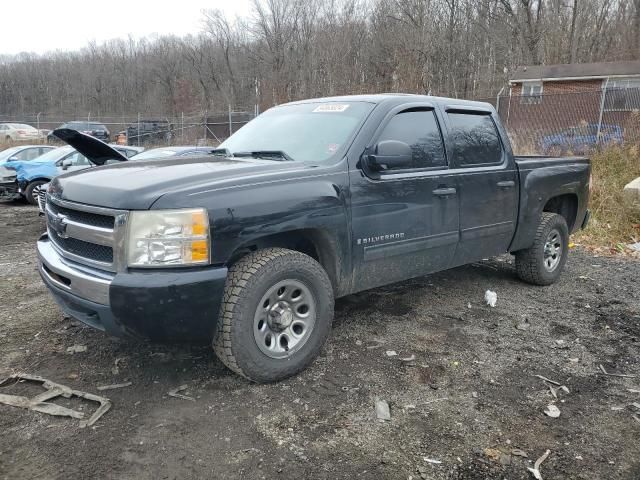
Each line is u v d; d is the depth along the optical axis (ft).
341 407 10.18
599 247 25.39
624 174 36.40
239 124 86.63
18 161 43.83
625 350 13.19
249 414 9.84
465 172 14.66
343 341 13.24
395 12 114.32
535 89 93.15
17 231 29.73
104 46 220.43
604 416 10.13
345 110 13.43
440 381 11.33
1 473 8.12
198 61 191.31
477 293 17.44
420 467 8.50
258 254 10.72
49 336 13.25
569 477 8.36
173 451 8.74
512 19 121.49
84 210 10.07
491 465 8.59
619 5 116.57
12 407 9.92
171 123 93.35
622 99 54.70
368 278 12.71
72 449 8.74
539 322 14.96
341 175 11.80
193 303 9.49
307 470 8.37
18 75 215.10
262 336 10.64
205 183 10.03
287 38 139.44
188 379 11.07
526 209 16.81
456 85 110.22
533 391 11.01
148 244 9.35
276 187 10.66
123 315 9.34
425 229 13.57
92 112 204.64
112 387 10.72
